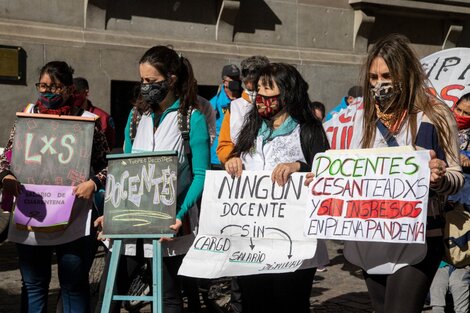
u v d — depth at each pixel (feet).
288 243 12.00
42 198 13.56
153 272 12.50
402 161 10.67
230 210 12.41
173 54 12.99
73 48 31.71
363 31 40.01
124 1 33.24
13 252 25.73
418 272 10.68
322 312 19.60
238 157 12.71
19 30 30.68
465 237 13.39
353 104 12.34
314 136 12.27
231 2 35.14
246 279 12.48
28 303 13.94
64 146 13.67
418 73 10.82
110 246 13.25
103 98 32.55
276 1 37.42
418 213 10.43
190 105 13.12
